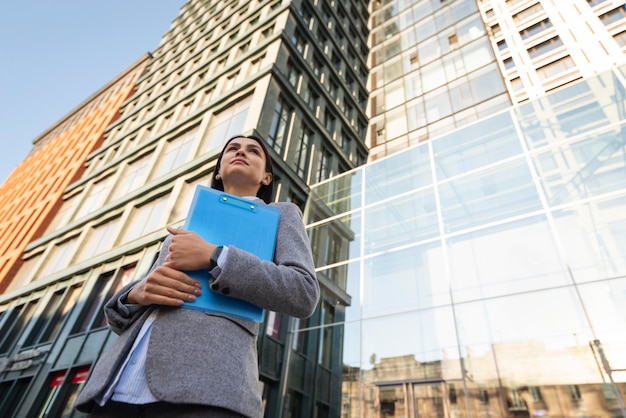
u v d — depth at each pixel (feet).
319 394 29.48
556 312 23.35
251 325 4.18
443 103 67.31
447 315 27.73
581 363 20.71
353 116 73.61
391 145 69.10
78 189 71.72
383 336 29.73
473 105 62.23
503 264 27.89
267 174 7.73
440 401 23.99
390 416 25.22
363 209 41.04
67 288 47.19
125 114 86.74
